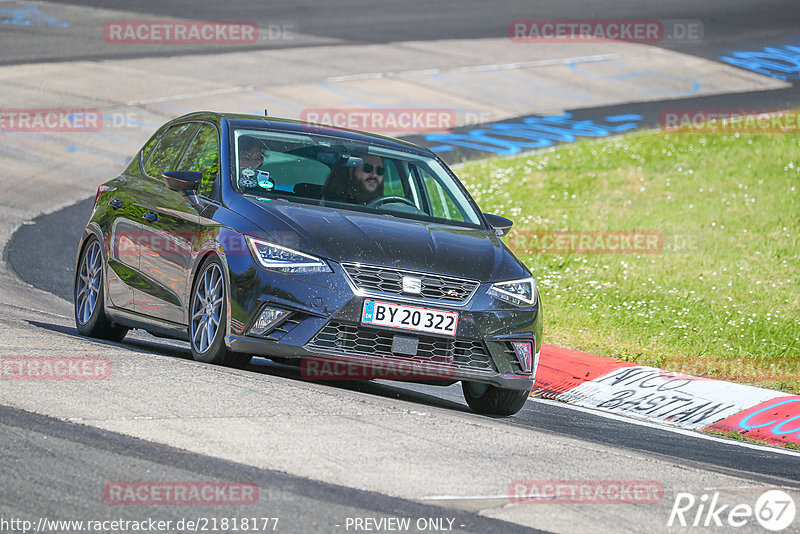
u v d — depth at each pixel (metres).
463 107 87.00
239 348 24.55
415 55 104.62
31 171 63.59
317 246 24.56
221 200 26.53
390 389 29.09
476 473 18.20
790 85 96.38
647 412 30.05
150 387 21.56
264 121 29.59
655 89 95.56
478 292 25.17
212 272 25.73
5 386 20.81
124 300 29.45
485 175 65.38
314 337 24.03
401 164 29.36
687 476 19.80
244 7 120.81
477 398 27.31
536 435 21.88
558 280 45.50
